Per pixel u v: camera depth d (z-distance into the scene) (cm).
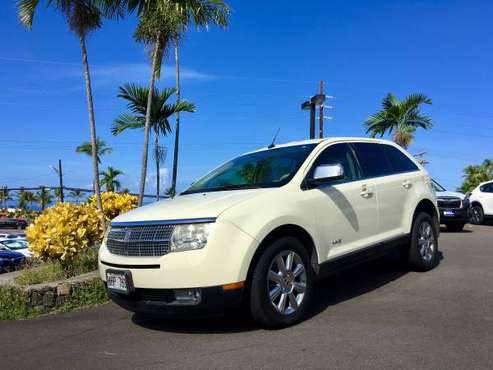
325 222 520
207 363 391
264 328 463
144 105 1109
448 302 527
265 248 455
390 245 617
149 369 388
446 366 357
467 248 928
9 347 470
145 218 467
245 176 565
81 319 556
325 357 386
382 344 407
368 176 610
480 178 4694
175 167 1318
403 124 1964
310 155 552
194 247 428
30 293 603
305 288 484
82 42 888
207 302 422
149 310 446
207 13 952
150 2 927
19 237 2652
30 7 888
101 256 498
